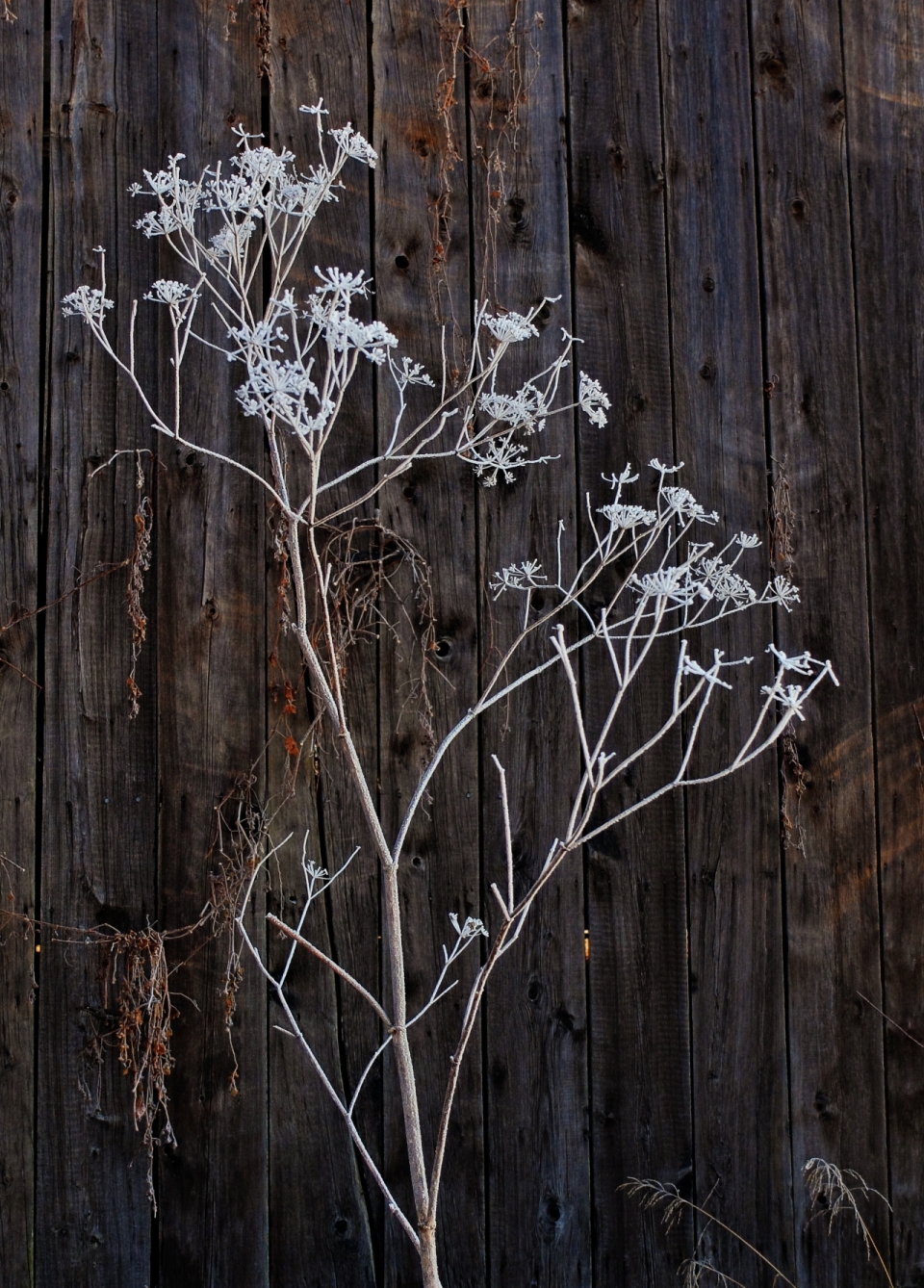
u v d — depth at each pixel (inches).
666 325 156.1
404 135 154.7
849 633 156.3
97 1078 147.4
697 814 153.6
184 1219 147.4
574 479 154.1
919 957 155.1
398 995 135.3
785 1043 153.2
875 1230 152.6
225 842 149.5
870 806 155.6
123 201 152.1
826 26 159.8
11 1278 145.9
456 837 151.3
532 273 155.1
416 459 152.9
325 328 133.9
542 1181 150.0
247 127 153.3
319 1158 148.5
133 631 149.9
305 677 151.1
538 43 156.3
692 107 157.8
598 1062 151.3
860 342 158.4
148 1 153.3
